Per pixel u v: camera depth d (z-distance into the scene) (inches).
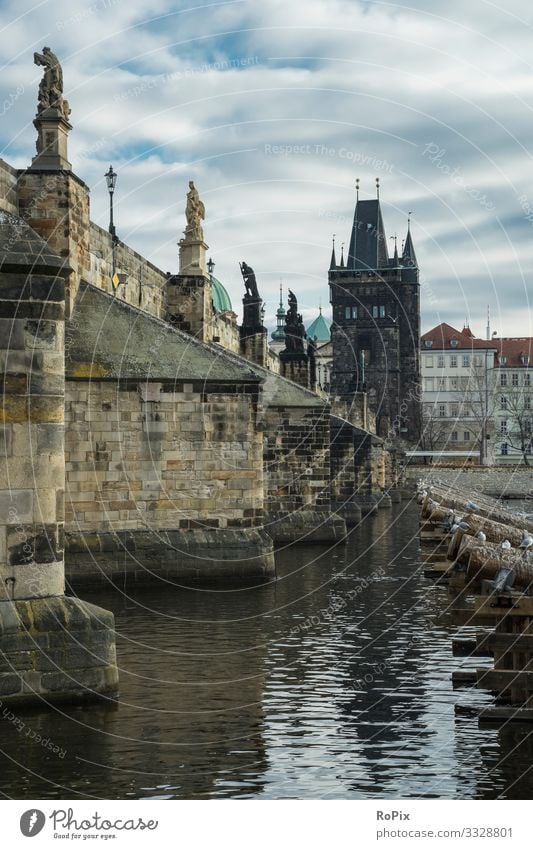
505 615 1157.1
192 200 3127.5
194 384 2178.9
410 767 949.2
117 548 2114.9
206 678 1270.9
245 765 952.3
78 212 2222.0
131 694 1185.4
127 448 2150.6
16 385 1115.3
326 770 941.2
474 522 1792.6
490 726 1077.8
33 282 1122.0
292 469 3253.0
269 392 3267.7
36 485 1117.1
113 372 2142.0
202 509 2180.1
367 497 4881.9
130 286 2746.1
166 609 1802.4
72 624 1119.6
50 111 2160.4
